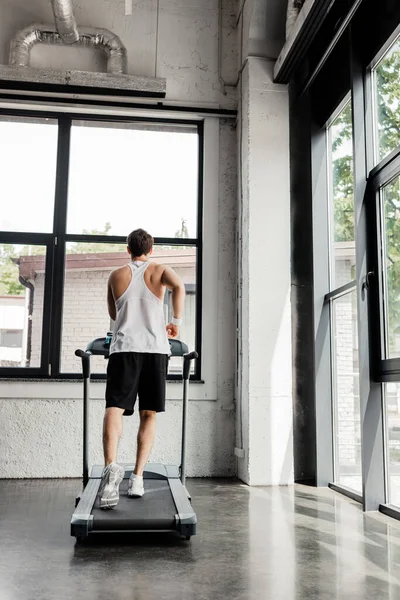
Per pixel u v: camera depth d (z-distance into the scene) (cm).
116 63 505
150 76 520
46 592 207
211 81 534
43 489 418
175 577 227
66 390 476
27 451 470
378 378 359
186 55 535
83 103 509
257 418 453
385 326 361
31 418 473
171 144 532
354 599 205
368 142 383
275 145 485
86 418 336
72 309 497
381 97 376
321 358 463
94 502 296
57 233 502
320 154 490
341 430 439
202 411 495
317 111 494
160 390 316
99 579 223
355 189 376
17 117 516
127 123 529
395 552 265
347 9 377
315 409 456
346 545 277
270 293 467
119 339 314
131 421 483
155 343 316
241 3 525
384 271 364
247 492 418
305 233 488
